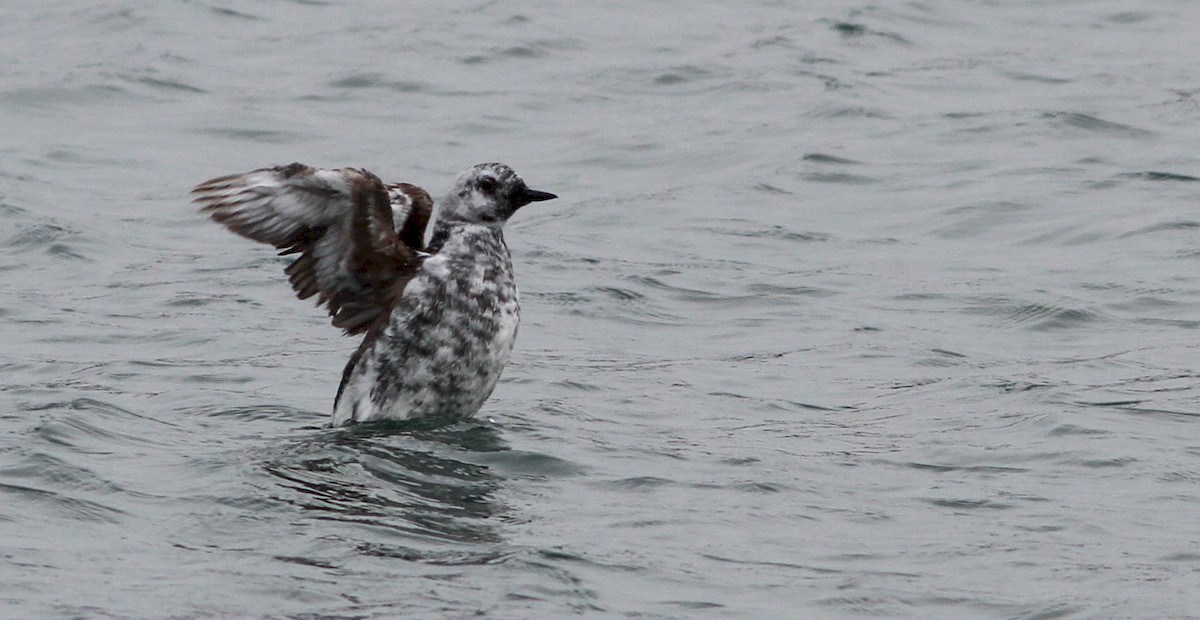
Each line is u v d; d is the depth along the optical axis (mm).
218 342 16234
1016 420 13820
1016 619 9758
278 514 11109
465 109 26734
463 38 30594
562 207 22234
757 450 13047
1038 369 15578
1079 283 18594
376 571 10172
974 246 20453
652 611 9781
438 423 13359
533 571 10227
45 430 12609
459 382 13320
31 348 15938
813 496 11930
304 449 12523
